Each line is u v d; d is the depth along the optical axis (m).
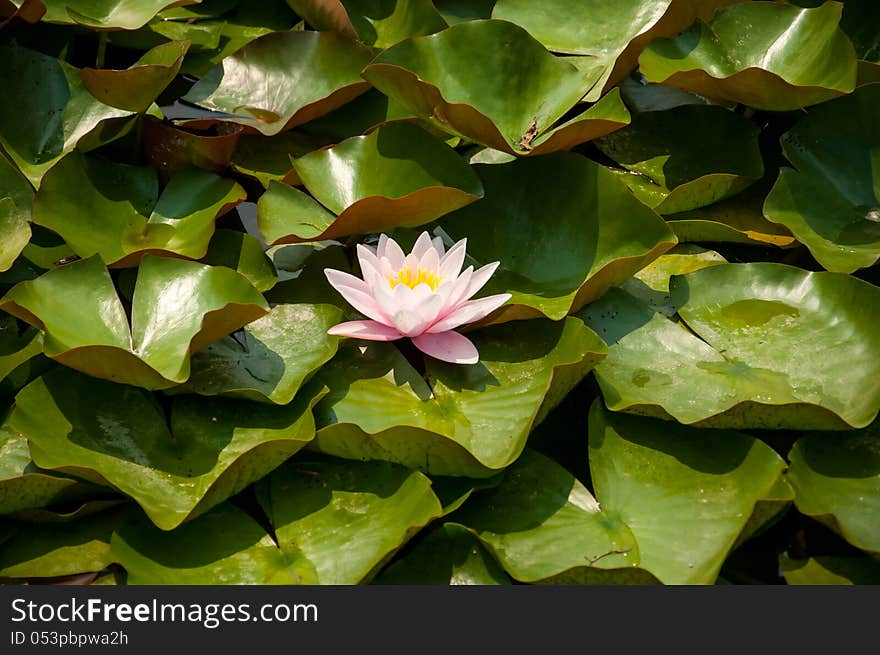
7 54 2.49
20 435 2.31
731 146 2.52
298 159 2.44
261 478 2.29
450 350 2.33
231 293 2.33
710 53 2.51
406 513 2.27
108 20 2.54
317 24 2.58
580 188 2.41
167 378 2.28
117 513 2.29
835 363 2.34
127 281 2.39
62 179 2.41
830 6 2.48
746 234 2.44
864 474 2.30
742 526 2.25
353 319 2.37
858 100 2.47
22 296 2.30
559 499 2.29
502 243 2.42
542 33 2.57
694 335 2.39
